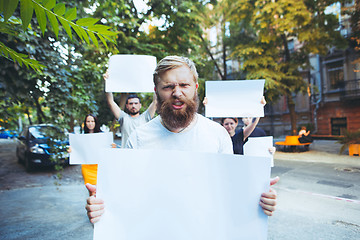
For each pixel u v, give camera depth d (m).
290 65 11.96
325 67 17.58
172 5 9.52
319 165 7.54
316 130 18.33
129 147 1.16
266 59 11.44
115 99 11.45
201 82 11.44
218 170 0.96
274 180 0.93
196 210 0.96
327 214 3.50
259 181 0.93
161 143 1.09
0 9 0.60
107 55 5.55
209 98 2.24
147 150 0.99
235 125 2.86
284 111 20.45
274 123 21.17
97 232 0.96
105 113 12.80
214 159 0.96
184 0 9.98
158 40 10.41
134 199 0.98
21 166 8.60
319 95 17.91
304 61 12.52
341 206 3.83
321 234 2.87
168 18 9.90
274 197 0.90
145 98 7.38
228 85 2.21
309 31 10.43
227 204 0.95
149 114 2.78
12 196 4.93
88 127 3.84
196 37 11.40
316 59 18.16
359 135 9.10
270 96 11.34
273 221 3.28
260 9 10.77
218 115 2.21
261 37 11.41
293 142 10.84
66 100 3.76
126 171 0.99
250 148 2.68
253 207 0.93
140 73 2.37
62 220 3.51
